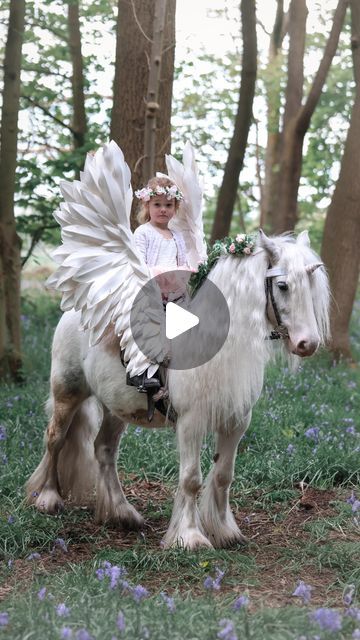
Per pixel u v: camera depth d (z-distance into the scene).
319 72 13.21
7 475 6.50
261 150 21.58
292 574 4.85
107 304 5.21
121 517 5.86
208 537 5.32
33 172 12.23
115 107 9.29
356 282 11.43
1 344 9.99
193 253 5.53
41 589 4.26
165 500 6.49
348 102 16.56
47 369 10.59
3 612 3.98
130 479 6.89
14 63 10.08
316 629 3.68
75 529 5.78
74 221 5.30
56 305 15.41
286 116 14.56
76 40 13.36
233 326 4.86
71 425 6.23
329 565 4.99
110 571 4.48
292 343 4.69
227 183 12.71
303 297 4.70
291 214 14.42
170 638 3.63
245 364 4.87
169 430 7.67
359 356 11.78
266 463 6.95
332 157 17.16
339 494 6.52
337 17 12.62
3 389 9.41
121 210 5.17
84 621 3.82
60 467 6.24
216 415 5.02
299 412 8.26
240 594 4.45
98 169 5.18
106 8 12.77
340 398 9.16
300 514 6.12
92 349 5.67
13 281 10.19
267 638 3.61
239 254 4.95
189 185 5.54
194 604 4.10
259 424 7.74
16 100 10.14
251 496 6.50
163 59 9.24
